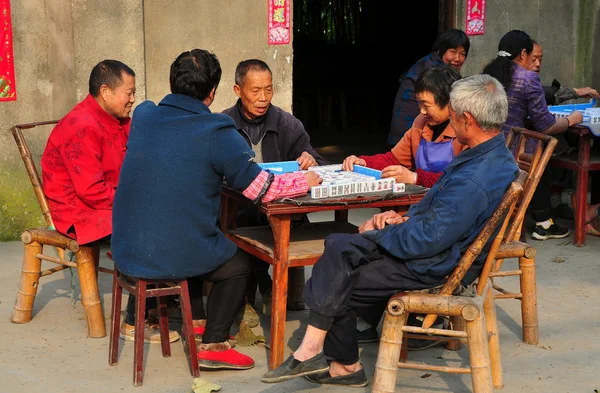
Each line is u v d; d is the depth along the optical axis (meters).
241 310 4.21
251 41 6.09
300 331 4.16
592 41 7.06
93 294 4.03
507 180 3.12
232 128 3.46
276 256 3.52
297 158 4.30
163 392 3.46
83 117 3.92
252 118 4.29
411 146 4.18
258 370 3.70
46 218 4.29
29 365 3.71
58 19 5.53
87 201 3.92
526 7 6.90
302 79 11.73
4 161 5.73
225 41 6.04
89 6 5.42
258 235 3.93
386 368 3.12
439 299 3.07
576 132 5.56
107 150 3.99
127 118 4.14
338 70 11.88
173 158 3.36
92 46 5.48
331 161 9.07
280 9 6.11
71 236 4.01
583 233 5.72
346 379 3.50
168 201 3.36
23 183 5.80
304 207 3.40
